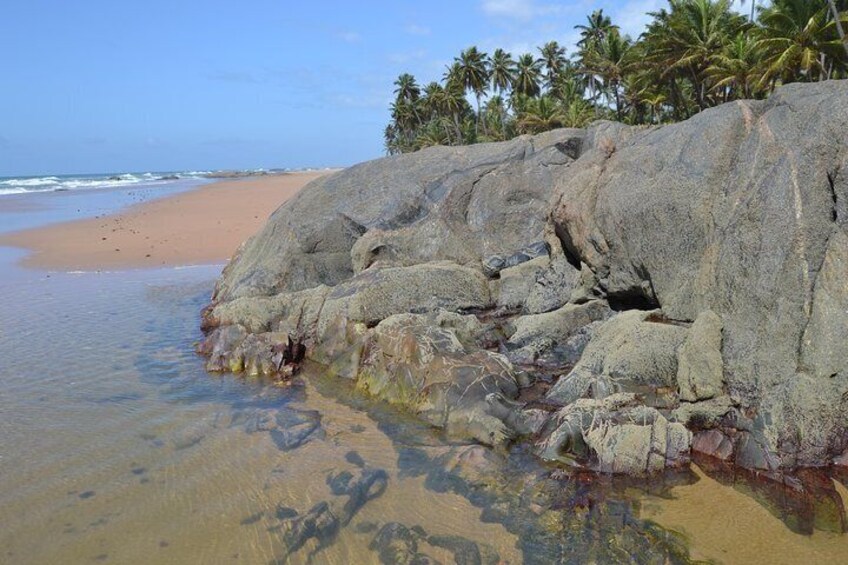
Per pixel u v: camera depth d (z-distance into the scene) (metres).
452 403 11.53
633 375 11.27
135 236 34.91
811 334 9.34
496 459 10.05
